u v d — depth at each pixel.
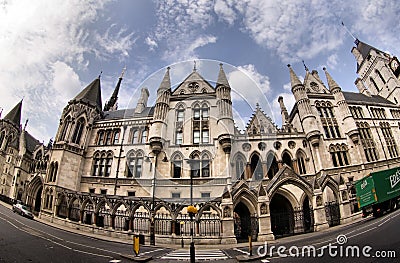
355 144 34.03
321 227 21.97
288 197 25.19
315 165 31.81
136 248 11.71
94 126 34.38
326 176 25.31
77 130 32.50
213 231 19.77
